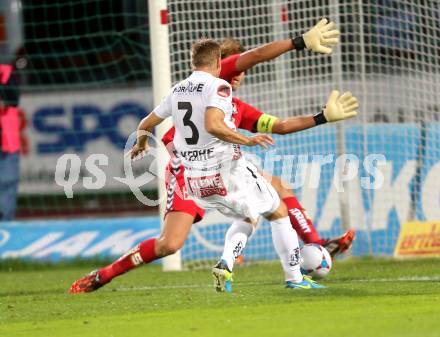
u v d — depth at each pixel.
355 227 38.97
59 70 49.66
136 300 25.94
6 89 47.59
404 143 39.16
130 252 26.70
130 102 50.22
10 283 35.16
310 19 39.06
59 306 25.05
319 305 22.34
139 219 42.88
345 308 21.55
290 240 26.67
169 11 39.38
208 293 27.17
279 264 38.81
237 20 39.59
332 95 24.69
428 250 39.03
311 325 18.88
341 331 17.86
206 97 24.19
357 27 39.47
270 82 39.41
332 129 38.31
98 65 51.03
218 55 24.83
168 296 26.84
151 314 22.20
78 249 42.69
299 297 24.44
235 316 20.94
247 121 25.48
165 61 37.69
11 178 46.19
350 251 38.97
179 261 38.69
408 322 18.78
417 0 38.97
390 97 39.19
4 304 26.30
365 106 38.62
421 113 39.25
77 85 50.28
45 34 50.62
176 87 25.05
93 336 18.81
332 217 39.00
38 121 50.12
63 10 50.88
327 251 28.97
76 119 50.34
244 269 37.34
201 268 38.62
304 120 24.95
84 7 49.00
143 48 50.25
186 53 39.62
